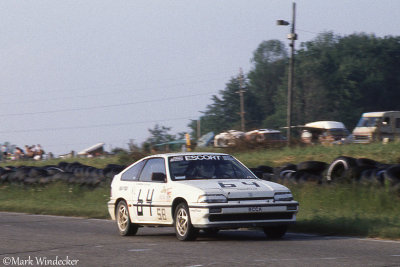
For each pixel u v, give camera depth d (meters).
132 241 20.38
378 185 27.11
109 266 15.05
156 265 14.85
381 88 167.12
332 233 21.05
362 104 167.25
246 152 61.88
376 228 20.20
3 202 42.81
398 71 173.38
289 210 19.25
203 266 14.37
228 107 196.75
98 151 102.75
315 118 165.88
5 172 48.69
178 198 19.66
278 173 35.03
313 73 170.00
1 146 96.31
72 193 42.25
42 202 40.81
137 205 21.75
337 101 166.50
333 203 27.25
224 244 18.55
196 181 20.06
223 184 19.38
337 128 87.12
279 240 19.45
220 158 21.48
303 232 22.20
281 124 171.50
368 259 14.76
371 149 49.25
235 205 18.53
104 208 34.22
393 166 26.69
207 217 18.41
